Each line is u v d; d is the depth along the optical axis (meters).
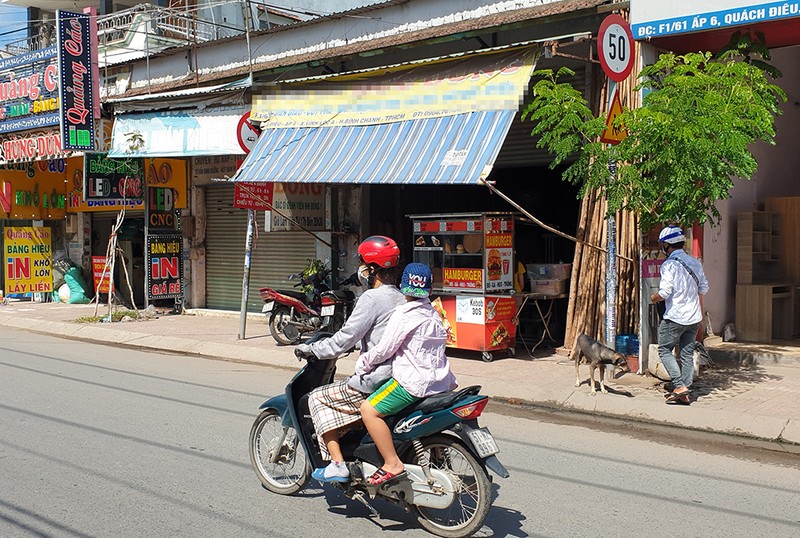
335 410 4.93
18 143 17.22
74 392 8.79
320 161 11.08
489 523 4.96
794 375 9.36
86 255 19.53
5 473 5.80
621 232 10.01
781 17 8.70
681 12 9.39
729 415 7.52
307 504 5.29
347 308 12.35
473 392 4.63
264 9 18.31
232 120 12.84
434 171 9.57
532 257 12.57
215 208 16.62
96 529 4.74
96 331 14.28
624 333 9.93
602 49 8.23
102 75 18.39
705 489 5.71
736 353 10.22
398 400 4.65
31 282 19.30
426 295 4.70
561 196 12.47
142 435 6.92
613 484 5.79
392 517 5.07
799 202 11.65
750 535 4.78
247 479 5.76
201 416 7.68
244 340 12.85
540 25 10.83
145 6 17.38
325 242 13.76
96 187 15.60
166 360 11.53
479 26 10.84
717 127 7.48
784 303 11.41
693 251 9.91
